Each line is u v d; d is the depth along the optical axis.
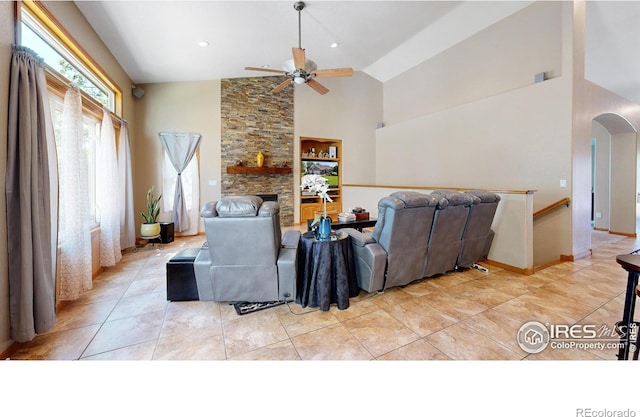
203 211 2.15
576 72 3.69
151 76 5.30
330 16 4.00
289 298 2.41
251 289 2.38
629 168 5.65
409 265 2.66
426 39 5.41
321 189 2.64
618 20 4.05
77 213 2.58
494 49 4.81
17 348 1.88
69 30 2.92
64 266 2.51
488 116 4.73
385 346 1.88
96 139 3.55
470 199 2.77
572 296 2.62
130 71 4.94
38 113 2.00
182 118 5.90
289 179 6.89
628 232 5.69
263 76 6.53
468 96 5.31
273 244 2.25
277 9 3.67
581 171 3.82
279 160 6.76
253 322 2.23
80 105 2.66
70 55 3.18
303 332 2.07
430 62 6.15
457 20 4.76
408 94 6.84
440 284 2.95
